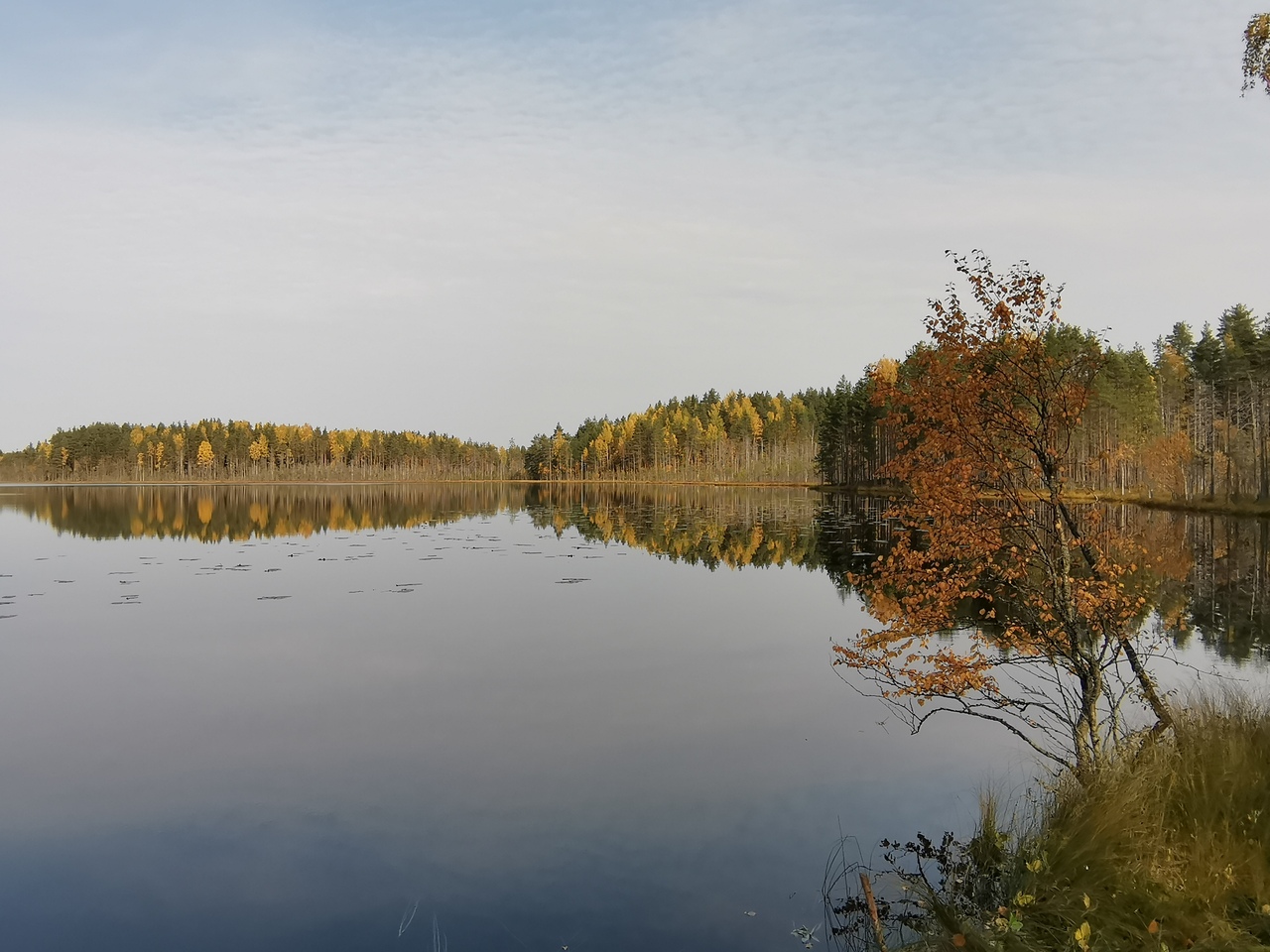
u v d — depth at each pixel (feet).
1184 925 15.94
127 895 23.99
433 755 35.12
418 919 22.16
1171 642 51.55
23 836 27.94
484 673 48.85
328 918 22.48
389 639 58.65
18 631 61.98
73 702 43.93
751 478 420.36
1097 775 22.06
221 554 111.75
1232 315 187.42
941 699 42.06
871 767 32.63
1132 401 182.70
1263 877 16.69
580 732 37.86
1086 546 25.88
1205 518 136.67
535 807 29.35
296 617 66.80
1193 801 19.34
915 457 27.07
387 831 27.76
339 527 160.04
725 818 28.04
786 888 23.21
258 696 44.65
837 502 218.59
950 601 27.35
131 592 79.92
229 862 25.89
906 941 19.77
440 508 229.66
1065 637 25.80
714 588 80.18
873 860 24.57
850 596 74.79
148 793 31.40
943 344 25.94
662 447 449.89
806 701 42.32
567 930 21.44
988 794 26.73
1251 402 165.48
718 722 38.88
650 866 24.81
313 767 34.01
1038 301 24.95
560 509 218.79
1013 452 26.50
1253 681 41.01
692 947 20.17
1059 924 17.31
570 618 65.77
